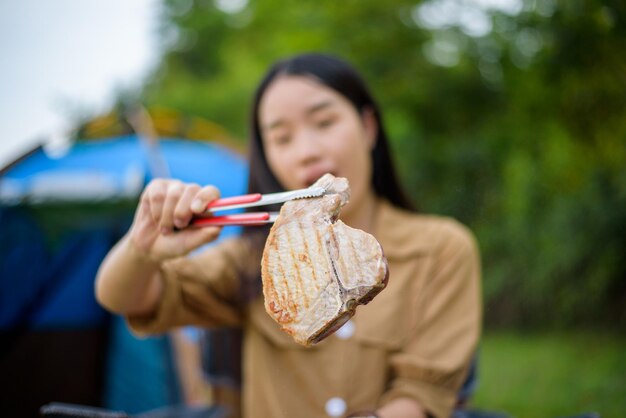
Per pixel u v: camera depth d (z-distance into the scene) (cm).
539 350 678
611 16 442
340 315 128
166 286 198
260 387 204
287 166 203
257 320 208
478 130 779
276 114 203
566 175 695
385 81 747
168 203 166
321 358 196
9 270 434
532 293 773
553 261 738
